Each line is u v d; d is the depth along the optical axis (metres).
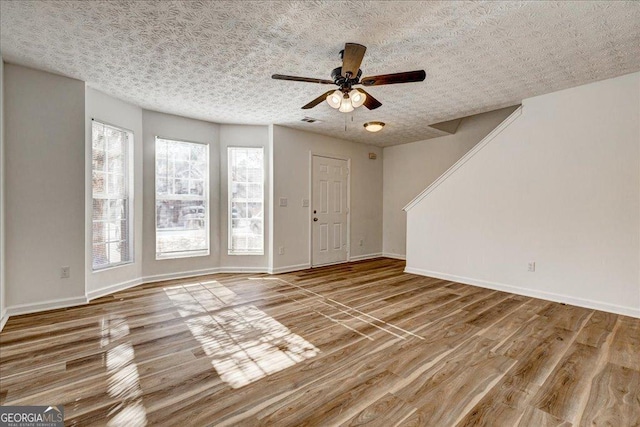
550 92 3.45
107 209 3.69
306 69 2.94
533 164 3.59
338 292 3.80
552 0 1.93
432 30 2.28
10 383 1.83
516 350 2.26
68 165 3.15
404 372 1.97
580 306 3.24
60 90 3.09
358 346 2.34
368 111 4.16
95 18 2.13
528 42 2.43
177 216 4.47
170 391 1.77
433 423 1.51
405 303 3.37
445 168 5.68
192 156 4.58
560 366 2.03
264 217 4.88
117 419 1.54
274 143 4.81
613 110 3.05
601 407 1.62
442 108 4.02
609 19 2.12
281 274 4.78
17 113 2.87
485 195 4.02
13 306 2.89
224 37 2.38
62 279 3.14
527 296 3.63
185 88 3.39
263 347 2.32
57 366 2.02
